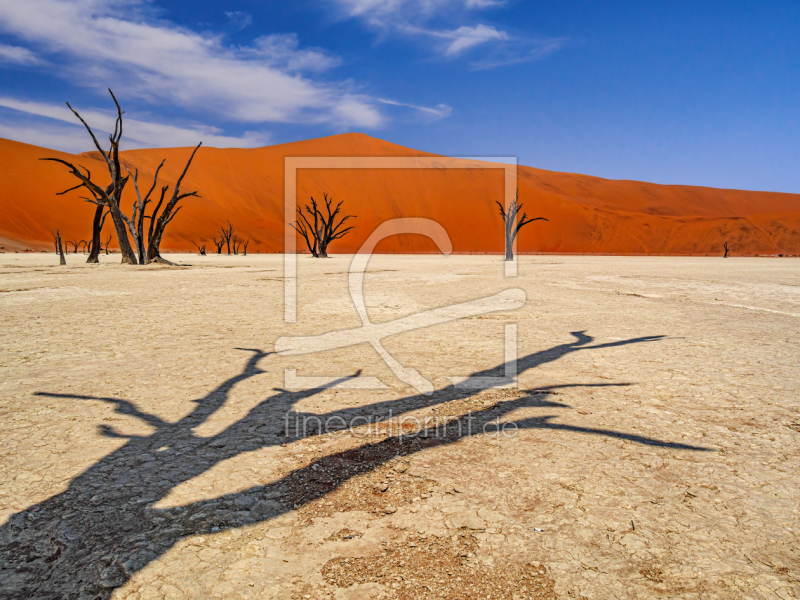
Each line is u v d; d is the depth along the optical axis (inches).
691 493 99.7
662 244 4207.7
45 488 103.0
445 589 73.2
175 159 4611.2
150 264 1155.9
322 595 72.4
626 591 72.1
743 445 122.8
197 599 71.4
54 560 80.1
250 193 4564.5
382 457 118.7
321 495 100.9
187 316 355.3
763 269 1070.4
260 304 428.5
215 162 4768.7
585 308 398.6
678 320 332.5
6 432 134.1
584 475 107.9
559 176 5984.3
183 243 3499.0
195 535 87.0
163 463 115.2
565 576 75.5
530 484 104.2
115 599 71.4
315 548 83.6
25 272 878.4
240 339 270.7
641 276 804.0
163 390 174.1
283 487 104.0
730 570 76.5
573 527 88.4
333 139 5856.3
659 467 111.3
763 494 98.9
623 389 172.6
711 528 87.4
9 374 195.2
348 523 90.9
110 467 113.0
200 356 228.2
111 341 262.2
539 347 248.4
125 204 3661.4
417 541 85.2
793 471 108.5
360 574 76.9
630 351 235.5
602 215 4478.3
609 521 90.0
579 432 132.7
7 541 85.1
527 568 77.7
